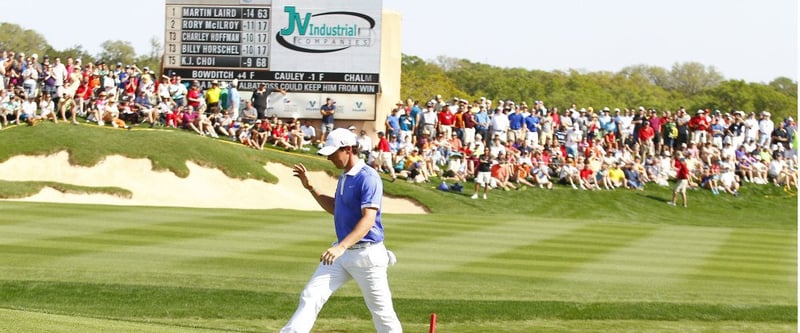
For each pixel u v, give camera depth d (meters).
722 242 85.50
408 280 58.12
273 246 68.94
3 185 102.19
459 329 48.84
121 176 113.56
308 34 135.12
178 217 83.06
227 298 51.91
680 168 128.62
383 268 33.22
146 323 41.66
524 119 133.38
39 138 114.62
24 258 59.41
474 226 88.81
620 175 133.12
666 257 73.56
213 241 69.94
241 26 134.88
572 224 95.25
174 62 135.50
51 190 105.00
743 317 53.66
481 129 133.25
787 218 128.88
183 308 50.41
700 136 140.25
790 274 67.44
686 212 127.62
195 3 135.12
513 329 49.25
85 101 126.31
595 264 67.94
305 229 79.06
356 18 134.62
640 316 53.03
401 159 125.44
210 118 130.25
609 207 125.25
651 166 136.62
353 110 135.12
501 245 75.88
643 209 126.50
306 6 135.00
